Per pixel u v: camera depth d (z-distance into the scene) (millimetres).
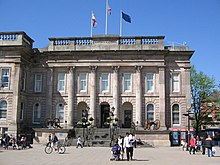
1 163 18781
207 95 56812
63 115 43938
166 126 42438
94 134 39406
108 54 44188
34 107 44938
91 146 36250
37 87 45438
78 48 44656
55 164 18406
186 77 43594
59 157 22953
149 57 43656
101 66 44125
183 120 42688
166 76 43781
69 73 44500
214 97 61719
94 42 44719
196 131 54594
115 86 43406
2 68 42312
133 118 42781
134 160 21406
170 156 25016
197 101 56438
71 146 36406
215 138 47656
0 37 42875
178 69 43875
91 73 44125
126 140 21422
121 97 43531
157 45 43750
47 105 44000
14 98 41312
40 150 30297
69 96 43812
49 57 44938
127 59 43906
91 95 43531
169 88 43562
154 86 43406
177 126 42562
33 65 45719
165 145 38031
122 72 44094
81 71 44625
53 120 42250
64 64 44656
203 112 57062
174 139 41375
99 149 31672
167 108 43062
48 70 44844
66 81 44656
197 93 56625
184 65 43875
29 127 44062
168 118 42781
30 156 23688
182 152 29781
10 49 42219
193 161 21156
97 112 43469
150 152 29062
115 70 43781
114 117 42625
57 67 44781
